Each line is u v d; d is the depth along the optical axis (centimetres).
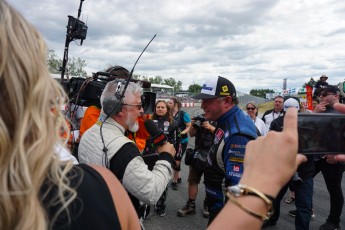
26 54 49
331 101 389
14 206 47
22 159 47
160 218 421
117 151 165
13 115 48
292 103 390
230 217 52
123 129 183
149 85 234
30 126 49
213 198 235
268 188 52
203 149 400
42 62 53
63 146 59
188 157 417
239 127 217
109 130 175
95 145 171
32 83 49
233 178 207
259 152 56
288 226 399
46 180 52
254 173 54
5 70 47
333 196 374
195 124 397
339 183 370
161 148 188
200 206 467
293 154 54
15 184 47
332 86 395
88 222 53
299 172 329
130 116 181
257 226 52
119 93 176
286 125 57
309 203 329
